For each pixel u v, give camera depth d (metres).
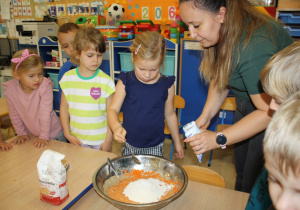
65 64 1.85
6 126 2.46
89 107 1.50
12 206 0.79
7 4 3.99
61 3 3.61
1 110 2.01
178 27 2.77
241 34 0.91
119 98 1.35
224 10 0.90
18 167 1.02
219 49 0.99
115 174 0.95
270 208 0.72
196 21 0.92
